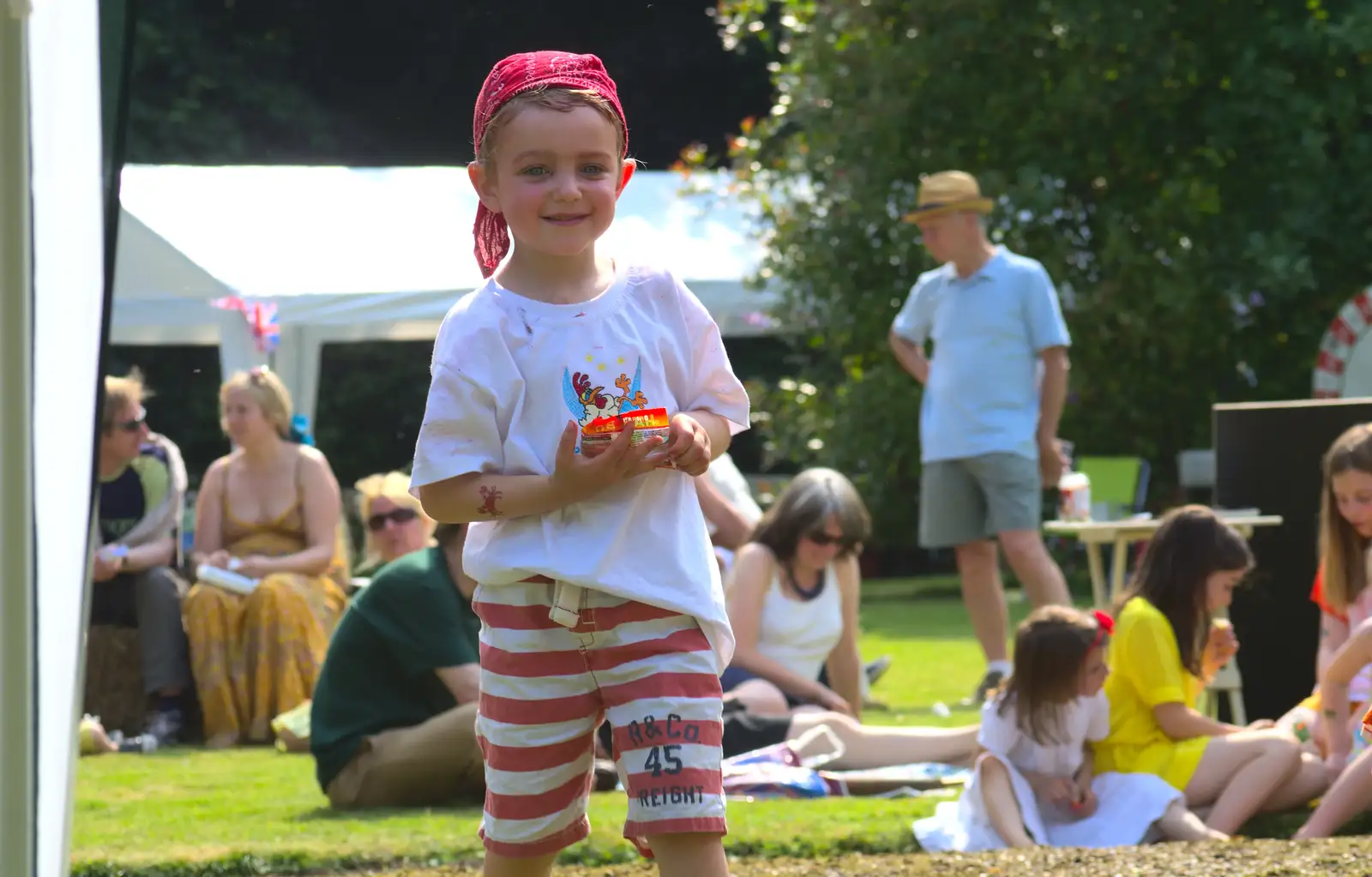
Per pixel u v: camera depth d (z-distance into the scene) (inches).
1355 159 625.6
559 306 127.8
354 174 558.9
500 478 123.5
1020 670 214.2
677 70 1065.5
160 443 349.1
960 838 200.8
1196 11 631.2
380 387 990.4
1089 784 219.1
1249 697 299.7
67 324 133.0
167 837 206.7
